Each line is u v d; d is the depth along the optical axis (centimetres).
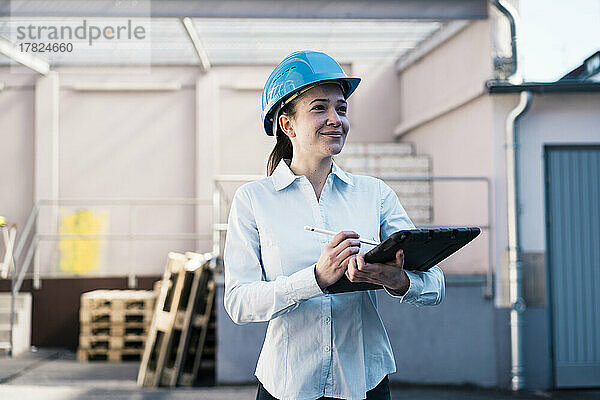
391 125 1137
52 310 1030
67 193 1170
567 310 739
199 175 1162
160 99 1179
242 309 193
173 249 1156
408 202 948
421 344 725
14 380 762
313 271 181
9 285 1037
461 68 837
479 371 723
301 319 193
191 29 930
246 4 765
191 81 1176
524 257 735
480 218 774
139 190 1170
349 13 771
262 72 1176
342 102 198
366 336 196
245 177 810
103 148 1174
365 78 1140
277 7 764
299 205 201
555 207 743
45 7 755
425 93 992
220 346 720
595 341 737
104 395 664
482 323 726
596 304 739
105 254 1155
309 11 771
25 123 1170
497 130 741
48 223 1155
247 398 651
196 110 1173
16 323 974
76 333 1029
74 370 845
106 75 1173
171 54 1142
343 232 180
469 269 799
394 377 723
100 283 1044
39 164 1161
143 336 936
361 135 1136
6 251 1139
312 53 198
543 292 732
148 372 735
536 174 740
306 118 197
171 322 731
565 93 742
